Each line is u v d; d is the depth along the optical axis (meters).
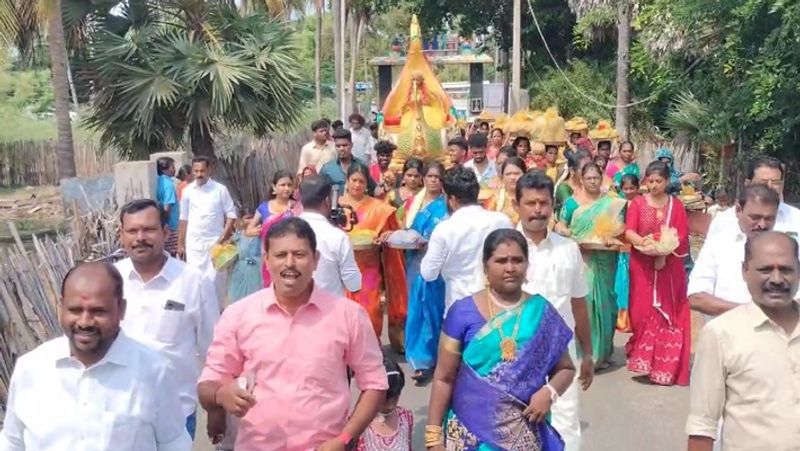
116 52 14.97
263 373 3.27
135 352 3.03
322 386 3.27
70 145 18.09
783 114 11.32
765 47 10.66
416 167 7.61
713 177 13.98
